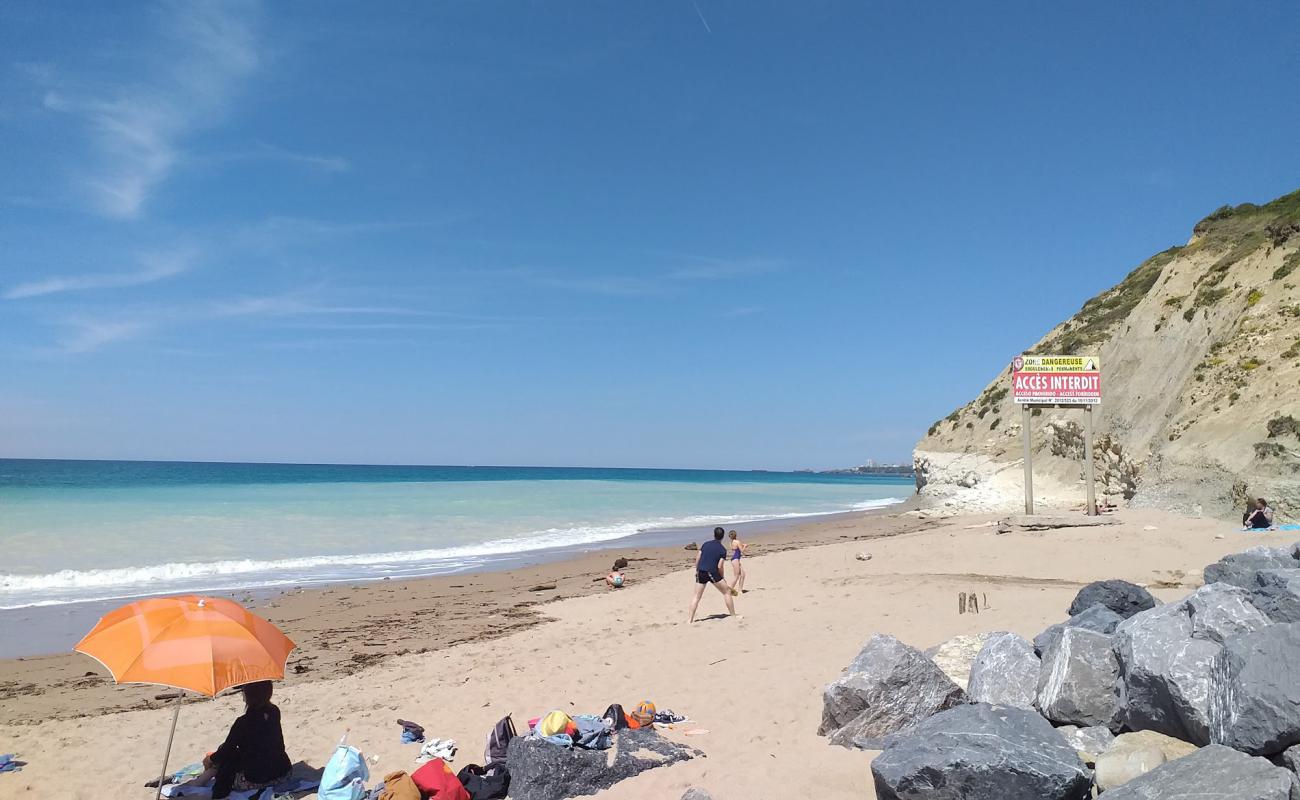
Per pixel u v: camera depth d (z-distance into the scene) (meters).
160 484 57.75
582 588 18.73
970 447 44.25
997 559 18.09
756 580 17.95
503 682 9.59
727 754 6.45
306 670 11.42
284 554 24.33
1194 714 4.79
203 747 7.91
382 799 5.80
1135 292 45.44
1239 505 20.50
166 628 5.86
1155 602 8.46
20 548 22.70
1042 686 6.11
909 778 4.92
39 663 12.25
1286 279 26.23
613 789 5.85
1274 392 22.30
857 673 6.75
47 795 6.59
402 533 30.66
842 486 124.75
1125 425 31.69
